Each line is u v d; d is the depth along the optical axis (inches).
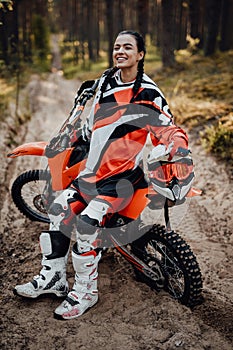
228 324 124.3
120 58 120.3
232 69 488.7
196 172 239.5
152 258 133.8
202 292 138.7
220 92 386.0
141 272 137.7
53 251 131.0
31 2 1015.0
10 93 482.0
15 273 150.8
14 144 300.0
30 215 171.8
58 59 1408.7
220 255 164.2
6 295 138.6
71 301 127.0
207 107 341.7
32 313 128.9
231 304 134.1
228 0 661.3
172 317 123.5
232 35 689.6
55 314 125.6
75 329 121.8
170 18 596.4
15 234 176.6
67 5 1338.6
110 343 116.0
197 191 135.2
